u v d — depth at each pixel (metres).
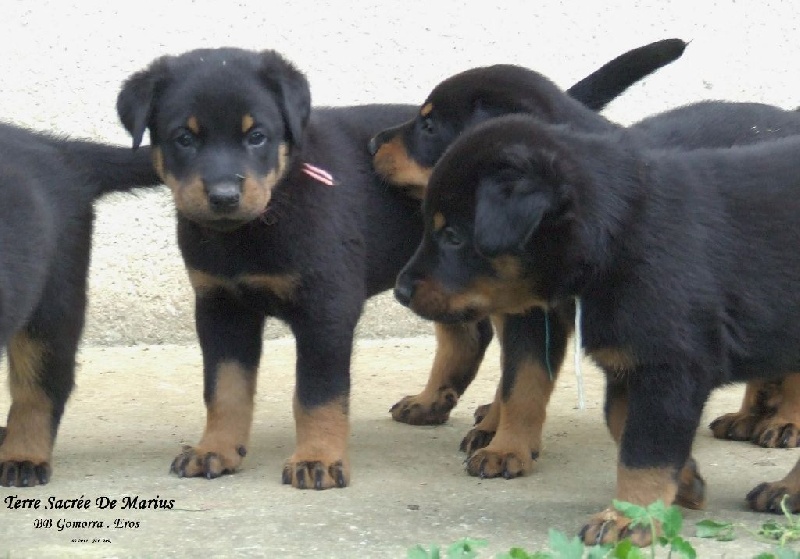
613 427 4.98
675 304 4.51
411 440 6.23
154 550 4.48
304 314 5.50
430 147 5.86
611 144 4.70
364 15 8.40
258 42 8.30
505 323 5.66
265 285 5.49
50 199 5.52
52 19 8.06
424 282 4.78
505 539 4.62
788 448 6.02
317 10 8.35
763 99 8.84
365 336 8.40
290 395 7.05
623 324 4.52
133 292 8.16
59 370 5.55
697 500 5.00
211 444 5.57
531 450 5.66
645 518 4.24
